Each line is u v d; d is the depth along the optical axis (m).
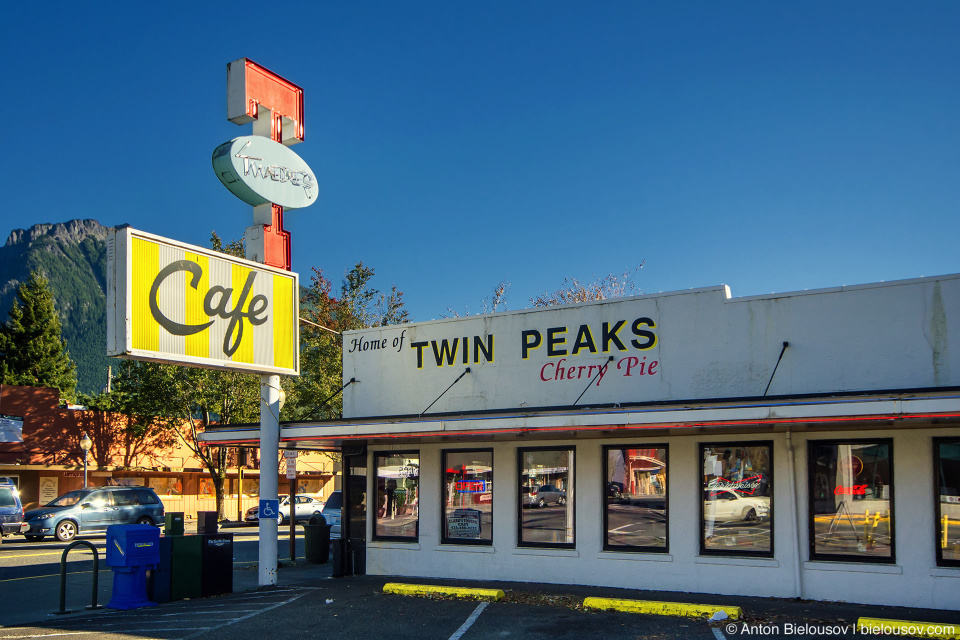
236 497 43.03
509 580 14.69
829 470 12.07
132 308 13.02
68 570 18.72
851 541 11.78
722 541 12.83
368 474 16.89
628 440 13.86
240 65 16.34
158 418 38.47
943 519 11.13
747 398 11.66
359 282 37.75
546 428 12.81
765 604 11.64
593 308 14.62
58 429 36.12
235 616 12.17
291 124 17.06
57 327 56.59
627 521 13.73
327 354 34.44
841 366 12.13
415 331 16.84
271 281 15.81
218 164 15.40
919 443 11.34
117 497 29.92
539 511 14.66
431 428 13.96
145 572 13.55
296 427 15.73
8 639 10.88
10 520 27.12
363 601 13.03
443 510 15.80
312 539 19.58
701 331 13.46
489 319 15.84
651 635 10.00
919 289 11.71
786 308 12.71
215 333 14.46
